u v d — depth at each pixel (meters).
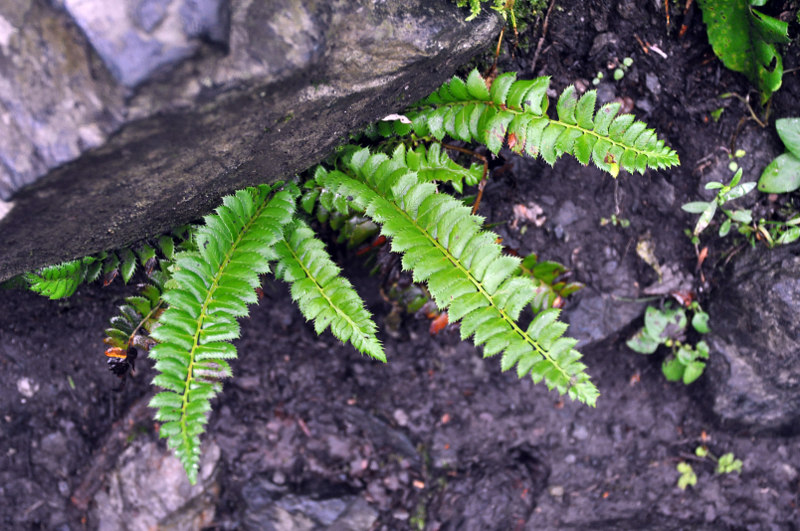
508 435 0.87
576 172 0.82
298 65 0.64
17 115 0.62
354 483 0.87
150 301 0.74
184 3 0.61
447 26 0.69
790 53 0.78
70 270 0.71
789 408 0.84
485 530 0.86
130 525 0.84
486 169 0.77
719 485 0.87
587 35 0.79
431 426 0.88
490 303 0.71
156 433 0.85
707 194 0.81
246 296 0.69
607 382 0.87
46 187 0.63
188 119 0.63
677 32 0.80
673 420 0.87
